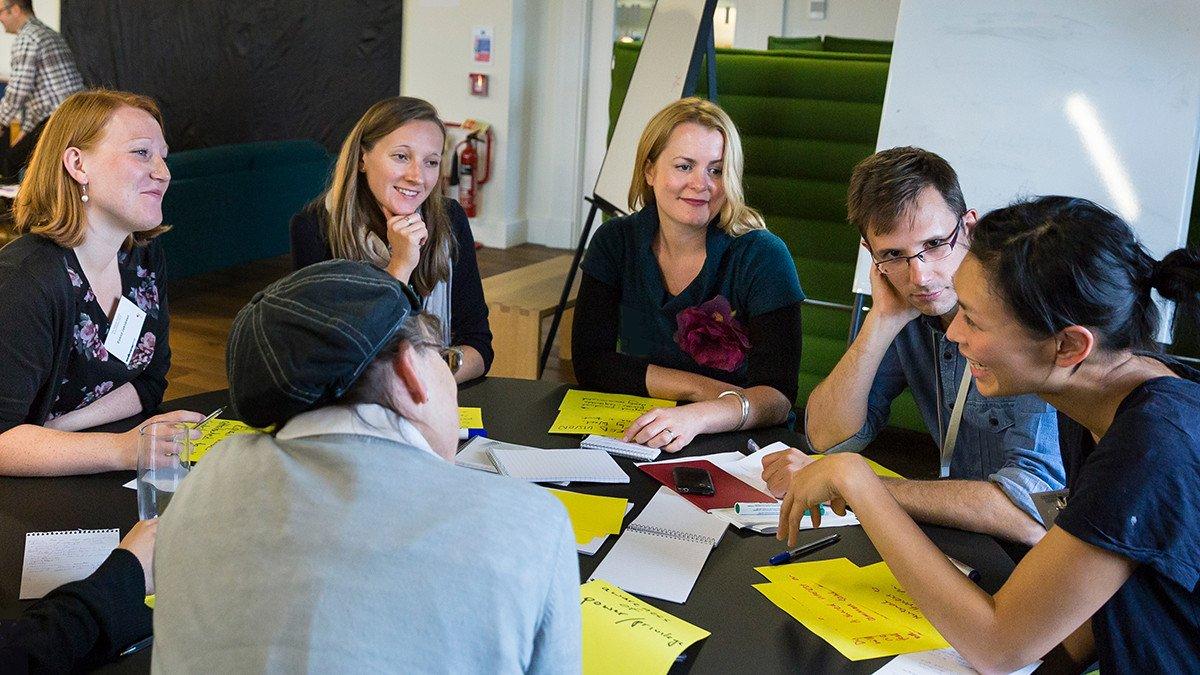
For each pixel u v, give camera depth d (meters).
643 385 2.34
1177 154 3.20
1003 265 1.21
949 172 1.90
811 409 2.15
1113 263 1.18
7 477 1.73
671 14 4.14
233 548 0.89
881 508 1.40
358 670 0.83
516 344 4.14
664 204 2.34
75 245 1.87
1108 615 1.22
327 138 7.59
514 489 0.94
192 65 7.86
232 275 6.27
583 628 1.33
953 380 2.04
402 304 0.97
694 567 1.54
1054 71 3.33
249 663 0.84
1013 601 1.25
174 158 5.57
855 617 1.42
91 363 1.94
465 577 0.86
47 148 1.83
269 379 0.92
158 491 1.45
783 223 4.14
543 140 7.25
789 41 6.30
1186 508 1.15
